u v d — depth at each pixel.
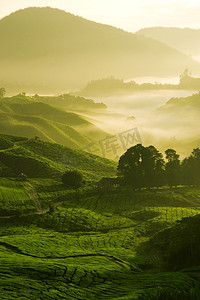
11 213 172.50
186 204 189.50
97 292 97.38
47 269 110.50
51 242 140.88
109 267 116.06
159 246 137.50
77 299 92.88
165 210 176.38
